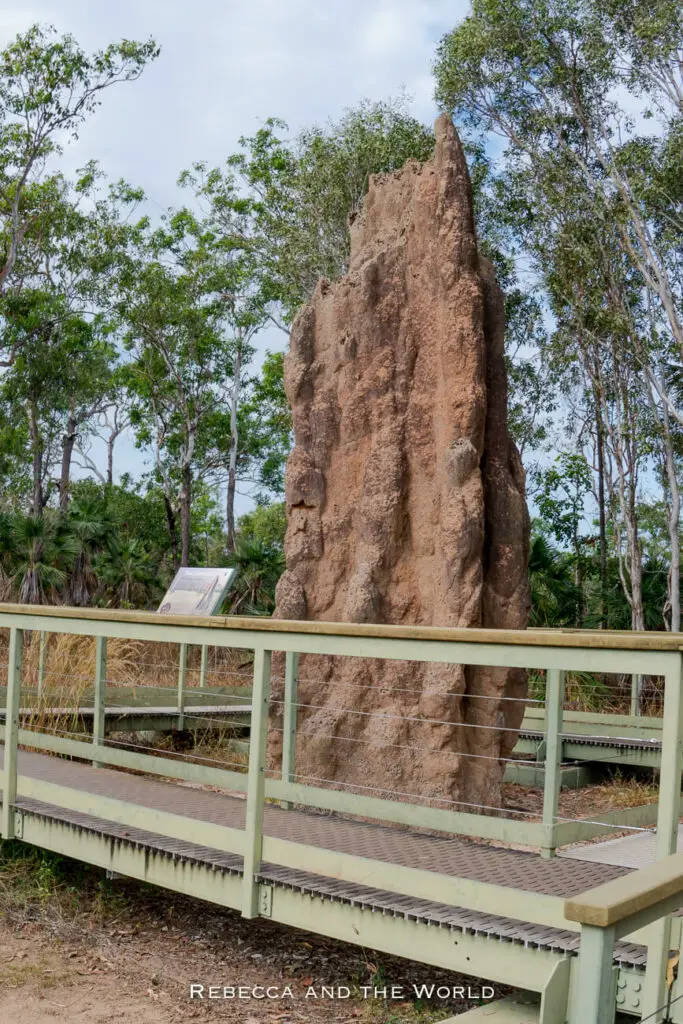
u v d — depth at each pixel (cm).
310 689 769
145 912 639
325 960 563
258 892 501
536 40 2312
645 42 2166
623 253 2302
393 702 736
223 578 889
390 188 864
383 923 449
